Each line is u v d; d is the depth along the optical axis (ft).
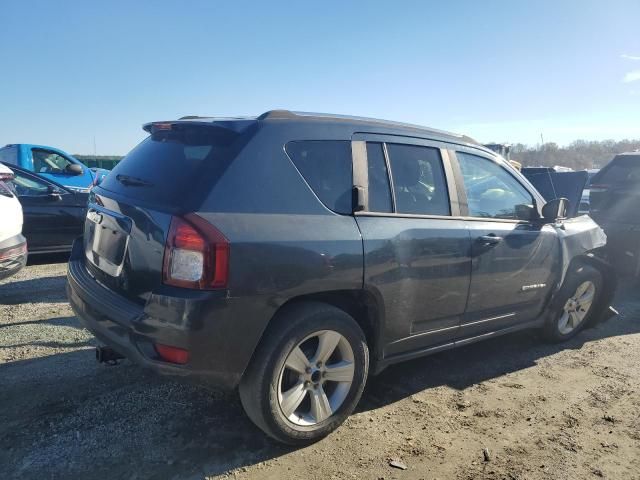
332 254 9.09
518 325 13.96
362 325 10.60
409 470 8.94
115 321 8.64
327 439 9.80
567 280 15.06
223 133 9.13
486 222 12.40
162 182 9.05
